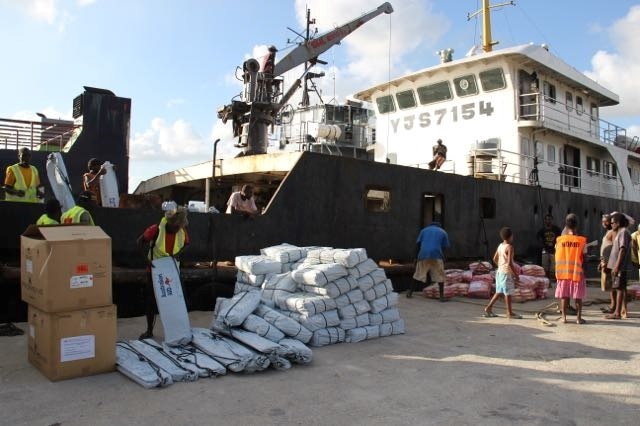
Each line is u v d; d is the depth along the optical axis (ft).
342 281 21.42
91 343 15.61
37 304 15.72
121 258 24.07
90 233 16.06
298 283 21.91
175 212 19.11
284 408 13.44
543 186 52.29
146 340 18.24
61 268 15.20
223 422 12.44
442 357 18.98
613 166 68.28
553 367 17.79
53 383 14.88
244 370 16.28
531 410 13.57
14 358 17.16
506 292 27.20
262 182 39.65
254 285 22.94
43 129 41.57
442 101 52.80
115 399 13.75
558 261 26.63
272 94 39.73
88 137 39.40
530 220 46.26
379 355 19.12
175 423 12.30
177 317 18.38
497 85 49.16
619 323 26.53
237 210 28.30
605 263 31.60
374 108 58.49
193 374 15.52
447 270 36.65
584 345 21.30
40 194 25.59
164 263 19.08
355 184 32.65
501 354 19.53
